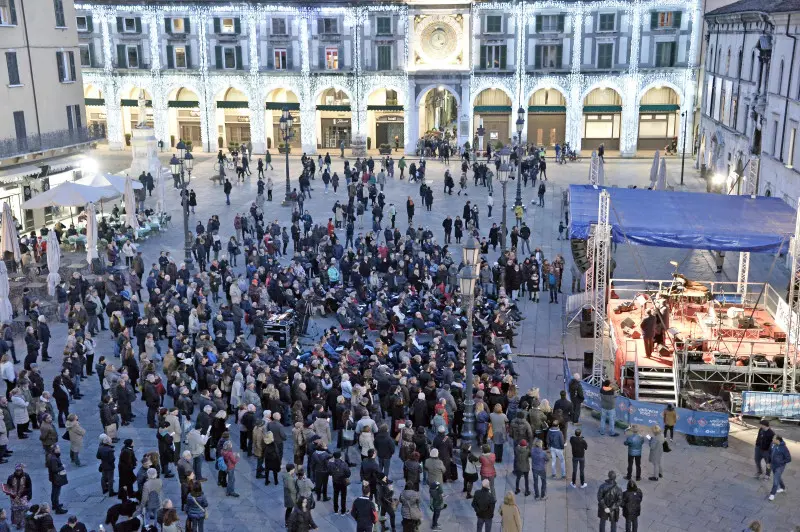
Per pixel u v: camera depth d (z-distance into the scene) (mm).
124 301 31938
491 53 73938
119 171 65875
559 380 29000
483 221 50844
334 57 75438
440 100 85125
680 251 45562
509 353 29047
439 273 37188
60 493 21328
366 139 77375
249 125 79500
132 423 25500
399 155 76125
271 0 74375
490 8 72688
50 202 40750
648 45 72250
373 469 20281
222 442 21594
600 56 73000
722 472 22922
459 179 63281
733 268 42469
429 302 33625
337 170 69062
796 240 26484
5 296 31062
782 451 21234
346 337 32375
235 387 25031
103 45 78062
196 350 26578
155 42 77312
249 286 34938
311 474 21953
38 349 28266
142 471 19609
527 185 61625
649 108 74188
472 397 24000
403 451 21688
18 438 24297
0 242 36219
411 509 19000
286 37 75375
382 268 39219
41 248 39594
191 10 75938
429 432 24578
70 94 52250
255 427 22438
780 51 44438
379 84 75375
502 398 24781
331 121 79000
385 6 73250
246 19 75438
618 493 19234
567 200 50906
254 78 76688
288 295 33625
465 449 21906
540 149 69750
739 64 54750
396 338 32125
